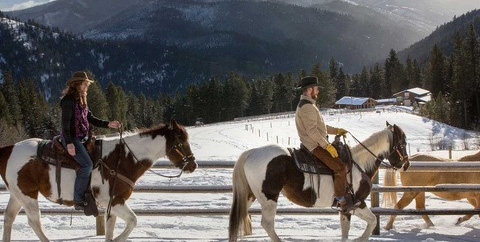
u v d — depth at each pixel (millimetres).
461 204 13148
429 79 110000
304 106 8047
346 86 147375
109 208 7762
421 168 9406
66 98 7527
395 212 9352
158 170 21047
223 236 9516
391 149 8719
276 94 133250
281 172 7938
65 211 9375
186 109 123875
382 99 137375
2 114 74250
